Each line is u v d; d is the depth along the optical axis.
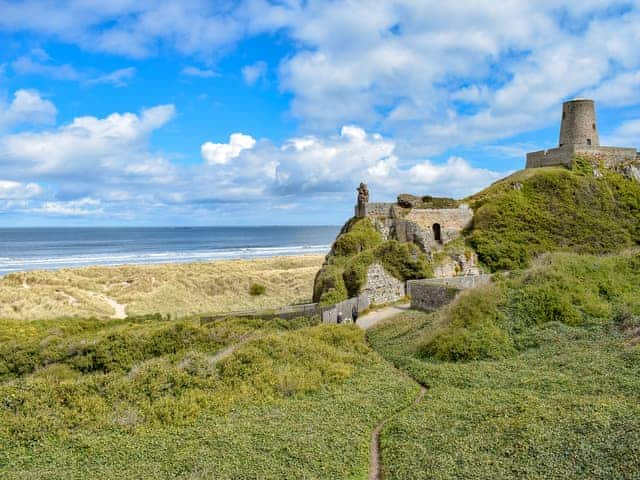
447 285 36.00
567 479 11.80
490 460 13.23
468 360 23.61
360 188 56.38
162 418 18.11
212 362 23.22
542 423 14.51
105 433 17.09
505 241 51.03
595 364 19.28
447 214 54.97
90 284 70.38
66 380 21.27
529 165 65.75
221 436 16.53
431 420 16.67
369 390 21.14
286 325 34.25
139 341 27.61
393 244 45.56
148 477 13.88
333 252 50.47
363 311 40.12
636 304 25.88
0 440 16.19
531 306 26.38
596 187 56.47
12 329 39.91
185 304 61.03
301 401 20.12
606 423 13.59
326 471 14.14
